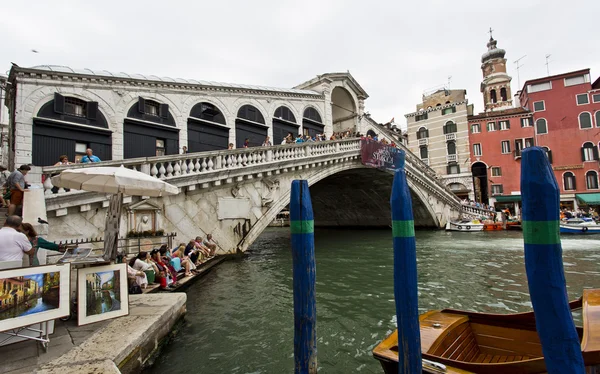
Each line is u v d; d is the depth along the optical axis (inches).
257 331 205.3
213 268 391.5
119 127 466.6
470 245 599.2
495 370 101.1
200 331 204.7
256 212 481.1
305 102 780.6
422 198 872.3
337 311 245.3
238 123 629.0
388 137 1092.5
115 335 147.6
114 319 169.3
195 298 274.7
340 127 989.8
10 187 245.9
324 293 295.6
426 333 137.4
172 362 166.6
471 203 1080.8
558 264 67.5
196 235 412.2
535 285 68.6
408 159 847.1
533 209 68.8
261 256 498.9
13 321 121.6
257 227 479.8
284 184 526.0
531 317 139.6
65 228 309.6
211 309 246.2
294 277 98.7
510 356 142.5
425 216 945.5
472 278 345.4
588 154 1057.5
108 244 192.9
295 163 530.9
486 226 893.8
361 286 320.8
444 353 132.0
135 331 153.0
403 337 91.6
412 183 832.3
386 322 222.4
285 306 253.8
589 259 441.7
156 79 516.4
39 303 128.6
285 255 513.0
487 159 1178.0
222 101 602.9
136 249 353.7
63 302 134.4
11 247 139.9
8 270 123.0
